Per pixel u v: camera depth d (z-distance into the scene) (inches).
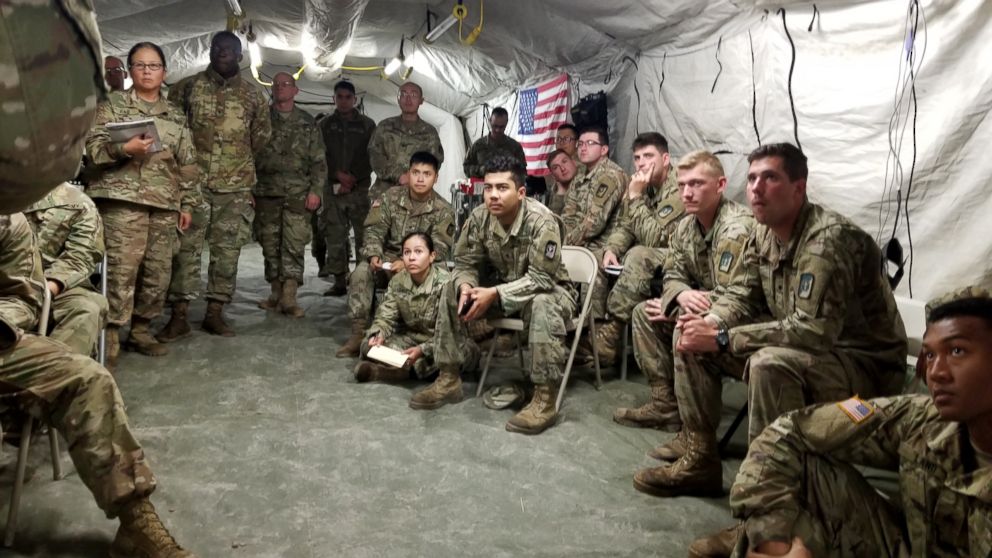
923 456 59.5
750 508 63.2
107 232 151.8
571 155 222.5
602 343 161.3
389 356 145.0
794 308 93.7
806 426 64.6
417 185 175.2
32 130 32.4
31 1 31.4
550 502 100.7
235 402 136.6
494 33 254.5
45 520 90.1
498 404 137.6
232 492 100.4
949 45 111.6
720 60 169.5
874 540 63.9
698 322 98.0
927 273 116.2
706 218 119.0
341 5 185.6
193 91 183.5
